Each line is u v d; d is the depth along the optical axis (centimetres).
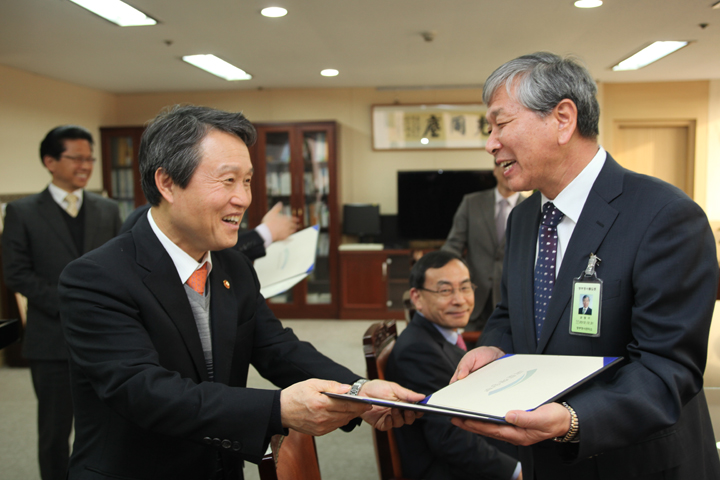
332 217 566
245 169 100
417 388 163
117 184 582
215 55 427
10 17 322
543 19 345
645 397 88
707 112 568
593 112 104
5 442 291
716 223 522
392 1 306
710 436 109
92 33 357
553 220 113
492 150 111
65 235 244
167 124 97
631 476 100
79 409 102
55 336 223
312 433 90
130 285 97
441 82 559
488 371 101
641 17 343
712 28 369
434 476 165
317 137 566
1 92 445
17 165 462
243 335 115
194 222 99
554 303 107
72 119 539
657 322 92
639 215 98
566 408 86
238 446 88
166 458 100
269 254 202
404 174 581
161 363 100
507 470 159
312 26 352
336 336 503
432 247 594
